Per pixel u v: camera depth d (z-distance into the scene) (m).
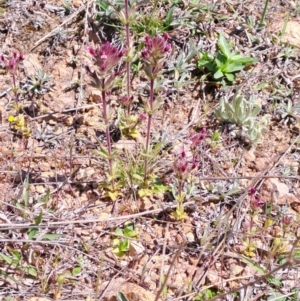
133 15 0.57
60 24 0.67
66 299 0.51
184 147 0.60
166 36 0.52
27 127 0.61
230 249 0.54
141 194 0.56
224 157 0.60
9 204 0.55
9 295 0.51
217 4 0.70
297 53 0.68
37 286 0.51
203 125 0.62
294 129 0.62
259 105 0.61
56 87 0.64
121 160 0.56
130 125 0.60
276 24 0.70
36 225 0.53
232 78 0.64
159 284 0.52
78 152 0.60
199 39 0.67
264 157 0.60
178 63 0.64
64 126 0.61
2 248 0.53
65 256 0.53
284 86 0.65
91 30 0.67
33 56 0.65
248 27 0.69
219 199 0.57
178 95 0.64
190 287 0.51
